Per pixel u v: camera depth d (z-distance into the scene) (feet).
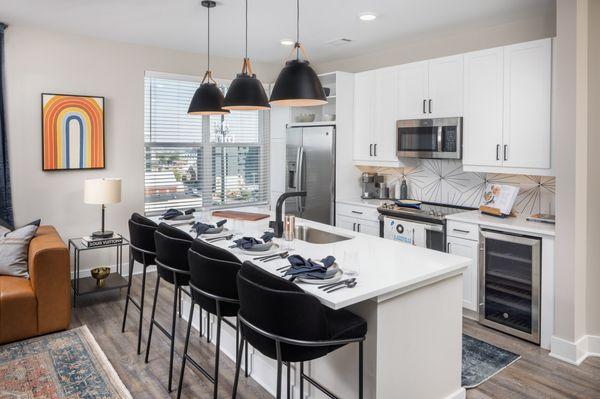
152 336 11.55
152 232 10.36
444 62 13.75
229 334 10.44
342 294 6.40
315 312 5.94
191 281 8.05
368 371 7.13
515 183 13.30
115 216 16.40
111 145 16.14
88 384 9.22
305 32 14.58
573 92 9.85
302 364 7.95
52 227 14.08
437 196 15.60
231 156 19.72
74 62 15.15
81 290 13.64
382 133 16.05
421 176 16.06
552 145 11.25
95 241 14.15
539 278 10.80
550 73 11.21
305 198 18.13
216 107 11.74
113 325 12.20
